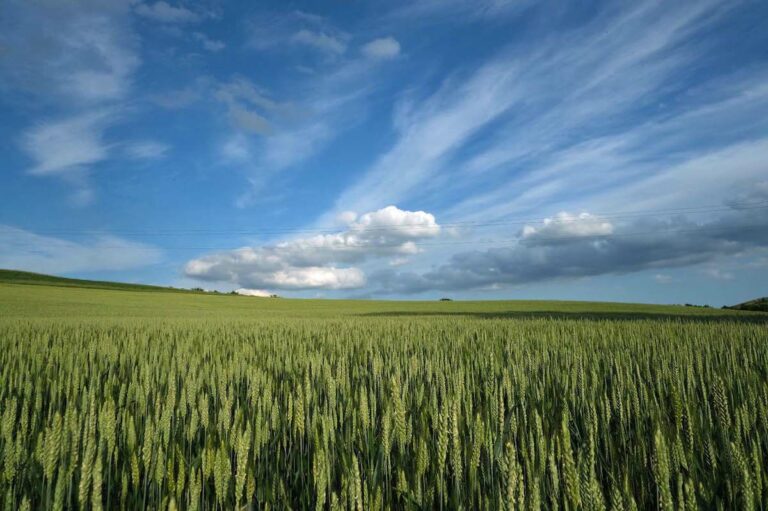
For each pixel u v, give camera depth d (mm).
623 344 8727
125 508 2611
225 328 14445
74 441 2270
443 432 2215
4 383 5172
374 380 4691
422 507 2246
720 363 6168
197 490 2025
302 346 8531
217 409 3984
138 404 3848
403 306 56344
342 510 1887
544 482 2361
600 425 3623
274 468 3064
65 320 19078
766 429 3105
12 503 2381
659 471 1718
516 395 4418
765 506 2039
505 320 18031
